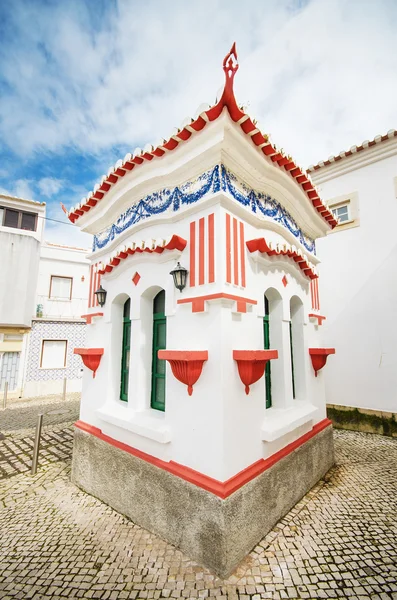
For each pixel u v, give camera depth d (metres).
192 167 3.30
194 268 3.13
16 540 3.06
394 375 6.82
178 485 2.89
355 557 2.77
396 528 3.23
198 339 2.96
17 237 12.94
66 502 3.86
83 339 14.58
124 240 4.30
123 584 2.45
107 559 2.74
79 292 15.44
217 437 2.65
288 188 4.07
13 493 4.16
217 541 2.51
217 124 2.79
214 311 2.85
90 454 4.19
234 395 2.83
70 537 3.09
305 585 2.44
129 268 4.09
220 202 3.00
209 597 2.31
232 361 2.86
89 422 4.47
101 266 4.47
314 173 8.30
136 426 3.35
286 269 4.22
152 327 3.98
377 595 2.36
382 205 7.26
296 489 3.74
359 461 5.24
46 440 6.73
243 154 3.17
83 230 5.32
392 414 6.79
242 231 3.30
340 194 7.92
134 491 3.39
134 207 4.19
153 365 3.91
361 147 7.23
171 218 3.45
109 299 4.46
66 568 2.64
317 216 5.04
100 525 3.30
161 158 3.46
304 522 3.31
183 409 2.99
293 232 4.63
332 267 7.89
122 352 4.43
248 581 2.46
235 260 3.09
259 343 3.39
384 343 7.00
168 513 2.97
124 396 4.27
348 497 3.89
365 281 7.37
